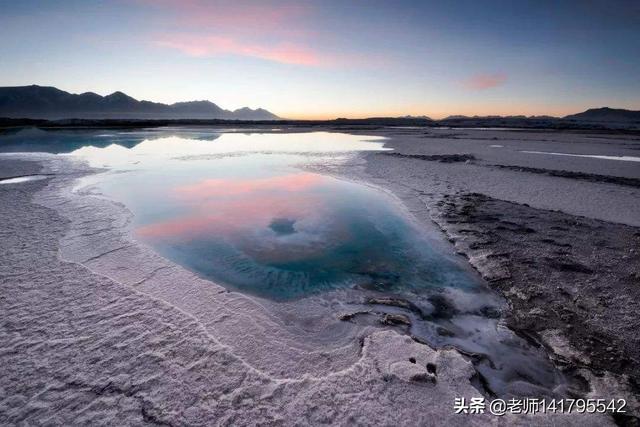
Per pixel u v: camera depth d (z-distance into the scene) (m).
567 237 8.05
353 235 8.69
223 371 3.80
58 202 10.81
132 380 3.63
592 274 6.23
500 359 4.30
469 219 9.50
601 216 9.63
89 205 10.55
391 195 12.31
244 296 5.59
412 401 3.50
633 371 3.98
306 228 9.20
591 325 4.84
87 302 5.10
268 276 6.57
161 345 4.18
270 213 10.51
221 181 15.17
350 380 3.76
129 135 45.09
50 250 7.00
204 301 5.33
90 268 6.25
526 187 13.29
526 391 3.76
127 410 3.28
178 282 5.91
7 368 3.75
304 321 5.06
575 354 4.31
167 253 7.52
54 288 5.48
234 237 8.54
